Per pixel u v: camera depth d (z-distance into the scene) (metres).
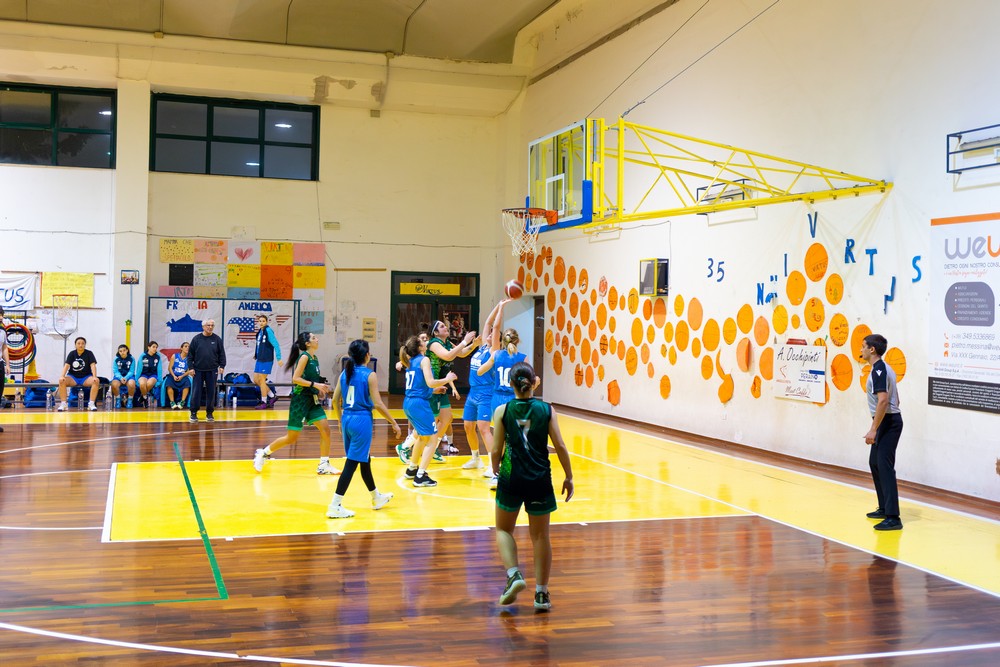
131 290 17.91
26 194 17.75
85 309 17.98
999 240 8.66
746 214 12.38
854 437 10.45
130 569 6.12
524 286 19.38
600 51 16.27
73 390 17.48
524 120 19.45
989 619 5.34
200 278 18.84
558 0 17.08
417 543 6.95
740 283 12.47
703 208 10.30
